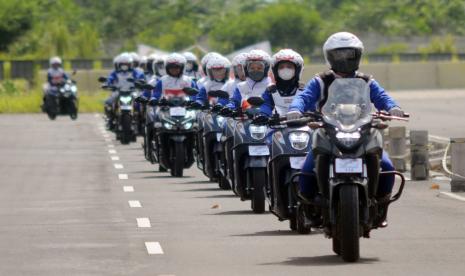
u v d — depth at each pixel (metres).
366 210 27.50
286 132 32.75
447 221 35.84
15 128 91.44
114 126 80.38
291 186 32.00
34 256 29.77
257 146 38.47
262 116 34.56
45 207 41.28
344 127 27.25
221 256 29.42
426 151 49.97
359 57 28.38
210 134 47.00
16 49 199.88
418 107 110.50
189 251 30.31
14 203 42.75
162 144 54.06
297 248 30.64
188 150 53.88
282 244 31.39
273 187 33.09
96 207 41.06
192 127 53.53
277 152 32.59
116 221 36.94
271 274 26.58
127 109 75.25
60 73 105.00
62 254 30.06
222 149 44.69
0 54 196.50
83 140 78.69
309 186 28.89
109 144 75.31
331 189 27.31
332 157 27.31
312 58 182.12
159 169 56.53
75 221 37.06
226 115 41.91
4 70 163.50
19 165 59.88
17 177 53.59
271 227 35.00
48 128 91.50
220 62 50.03
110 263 28.52
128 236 33.34
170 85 55.81
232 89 47.12
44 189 48.03
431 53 190.50
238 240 32.28
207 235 33.34
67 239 32.84
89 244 31.80
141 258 29.25
